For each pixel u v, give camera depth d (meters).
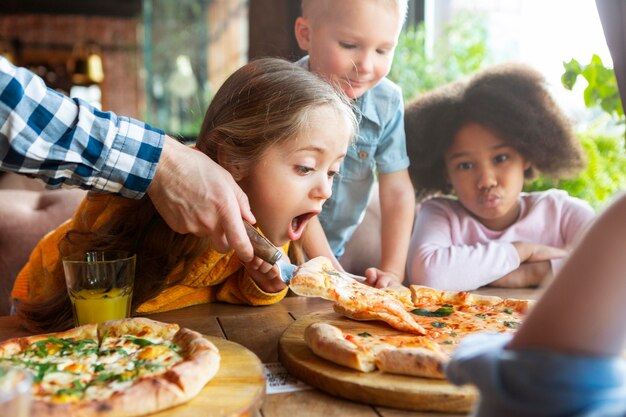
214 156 1.30
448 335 1.12
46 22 8.42
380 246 2.30
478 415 0.51
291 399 0.88
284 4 2.48
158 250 1.35
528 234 2.26
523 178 2.33
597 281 0.47
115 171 1.06
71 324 1.28
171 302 1.40
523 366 0.47
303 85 1.23
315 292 1.18
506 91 2.26
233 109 1.27
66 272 1.17
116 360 0.96
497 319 1.24
